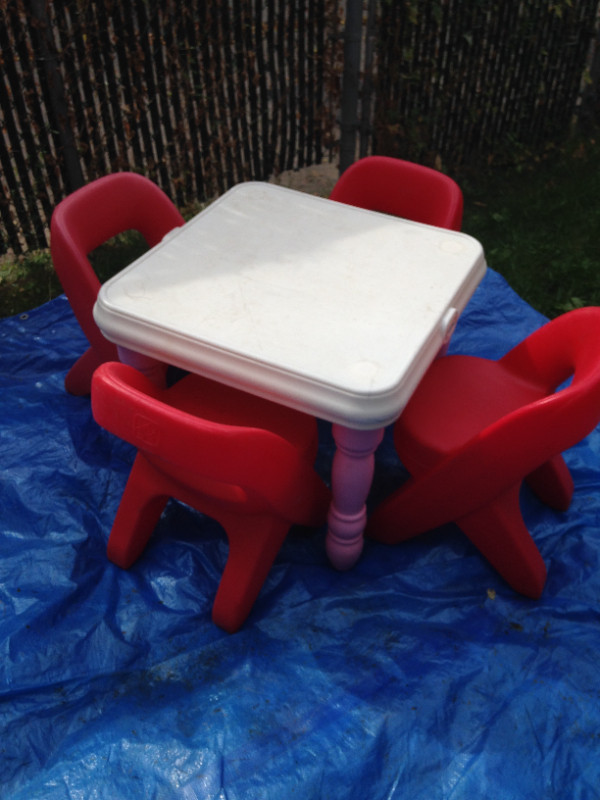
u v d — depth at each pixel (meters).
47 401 2.77
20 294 3.47
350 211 2.29
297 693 1.95
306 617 2.13
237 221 2.21
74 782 1.76
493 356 3.09
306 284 1.96
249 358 1.72
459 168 4.57
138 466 2.04
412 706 1.92
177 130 3.69
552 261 3.83
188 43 3.46
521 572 2.14
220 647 2.06
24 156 3.50
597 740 1.87
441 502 2.05
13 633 2.01
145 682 1.97
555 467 2.29
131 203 2.47
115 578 2.21
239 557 1.99
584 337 1.97
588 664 2.03
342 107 4.10
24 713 1.88
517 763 1.82
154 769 1.79
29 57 3.12
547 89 4.66
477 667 2.01
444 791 1.77
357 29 3.79
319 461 2.63
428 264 2.07
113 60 3.34
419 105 4.21
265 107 3.91
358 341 1.78
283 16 3.64
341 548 2.14
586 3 4.41
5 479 2.44
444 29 3.97
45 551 2.23
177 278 1.97
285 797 1.75
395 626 2.12
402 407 1.69
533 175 4.64
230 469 1.58
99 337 2.36
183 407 2.10
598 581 2.24
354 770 1.80
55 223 2.22
